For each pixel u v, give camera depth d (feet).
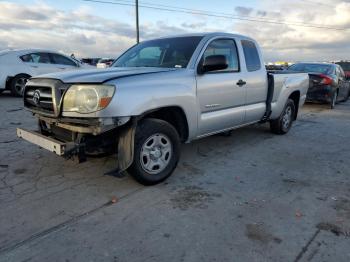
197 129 14.82
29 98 13.56
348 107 41.70
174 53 15.39
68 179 13.67
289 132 24.36
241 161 16.80
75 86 11.46
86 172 14.47
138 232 9.85
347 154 18.74
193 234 9.78
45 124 13.69
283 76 21.36
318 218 10.93
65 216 10.69
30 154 16.62
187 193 12.64
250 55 18.39
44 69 38.70
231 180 14.14
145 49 16.88
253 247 9.20
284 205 11.83
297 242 9.50
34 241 9.28
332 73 39.14
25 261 8.43
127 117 11.59
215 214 11.03
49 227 10.02
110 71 13.08
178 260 8.59
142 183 12.95
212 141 20.57
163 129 12.99
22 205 11.35
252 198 12.35
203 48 15.15
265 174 14.99
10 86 37.09
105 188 12.89
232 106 16.92
